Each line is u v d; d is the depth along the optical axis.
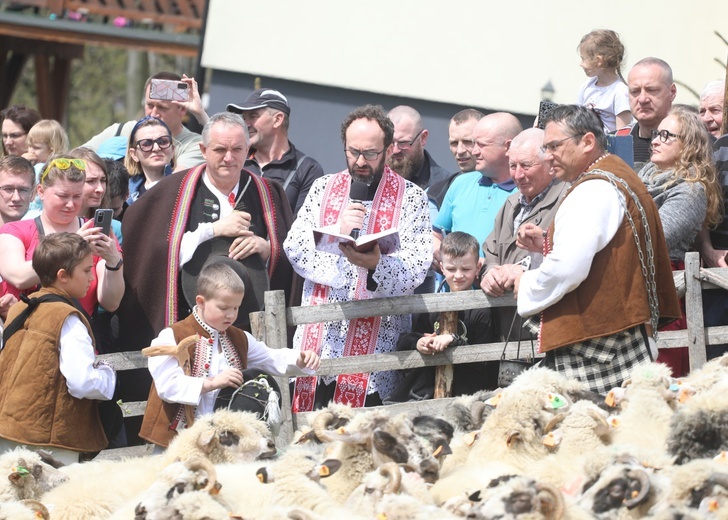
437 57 42.41
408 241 24.83
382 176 25.19
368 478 16.16
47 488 18.73
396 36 42.69
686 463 16.20
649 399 19.12
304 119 43.16
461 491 16.62
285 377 23.38
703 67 41.22
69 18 64.25
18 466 18.47
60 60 63.38
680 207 23.94
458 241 24.92
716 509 14.82
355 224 23.69
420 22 42.53
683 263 25.05
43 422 20.88
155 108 29.89
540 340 20.58
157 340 21.80
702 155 24.38
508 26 41.97
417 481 16.31
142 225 24.70
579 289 20.22
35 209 26.42
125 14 60.84
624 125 30.22
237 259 24.38
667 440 17.25
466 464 18.52
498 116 27.38
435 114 42.47
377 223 24.80
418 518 14.64
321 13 43.09
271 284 25.31
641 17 41.38
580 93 31.44
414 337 24.75
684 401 18.20
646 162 27.48
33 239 23.55
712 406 17.20
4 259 23.19
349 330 24.70
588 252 19.73
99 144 32.12
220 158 24.73
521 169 24.56
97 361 21.62
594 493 15.84
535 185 24.58
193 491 16.12
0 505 16.64
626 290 20.02
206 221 24.80
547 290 20.16
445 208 28.25
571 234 19.86
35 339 21.02
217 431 18.94
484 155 27.16
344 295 24.78
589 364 20.36
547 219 24.42
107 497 18.03
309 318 23.94
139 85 118.50
